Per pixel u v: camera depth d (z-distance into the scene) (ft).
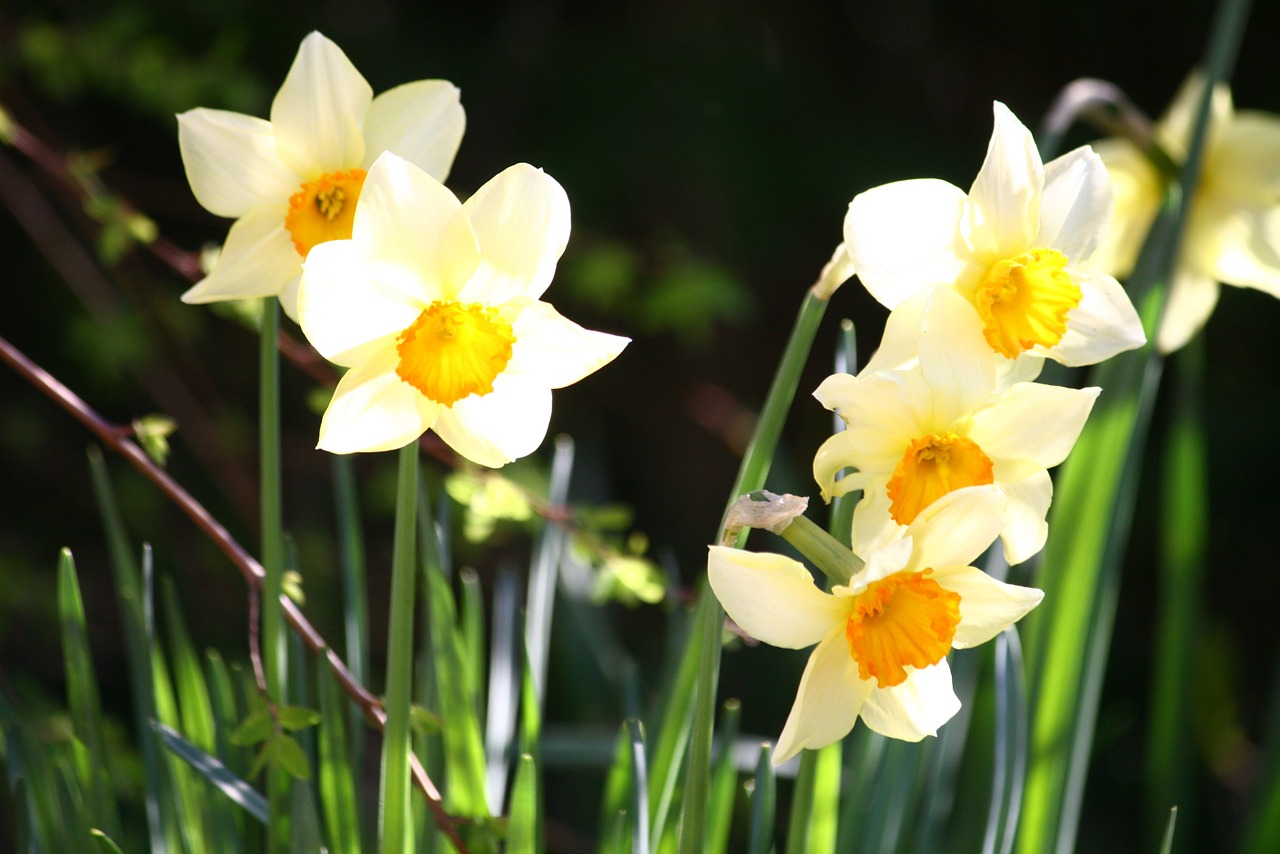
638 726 3.98
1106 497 4.37
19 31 7.77
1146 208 4.61
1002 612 3.80
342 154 3.90
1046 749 4.35
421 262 3.75
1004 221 3.81
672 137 9.87
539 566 4.53
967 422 3.82
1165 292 4.37
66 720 6.57
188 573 9.48
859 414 3.80
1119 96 4.50
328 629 8.95
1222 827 8.46
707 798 3.84
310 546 9.09
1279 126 4.54
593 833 6.97
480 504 4.51
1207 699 8.70
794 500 3.79
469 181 9.96
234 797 4.02
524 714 4.21
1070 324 3.86
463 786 4.12
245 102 7.75
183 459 9.61
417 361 3.75
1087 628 4.36
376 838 4.54
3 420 9.53
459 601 9.24
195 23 9.05
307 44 3.86
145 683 4.09
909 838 4.35
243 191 3.90
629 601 4.59
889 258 3.81
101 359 8.25
